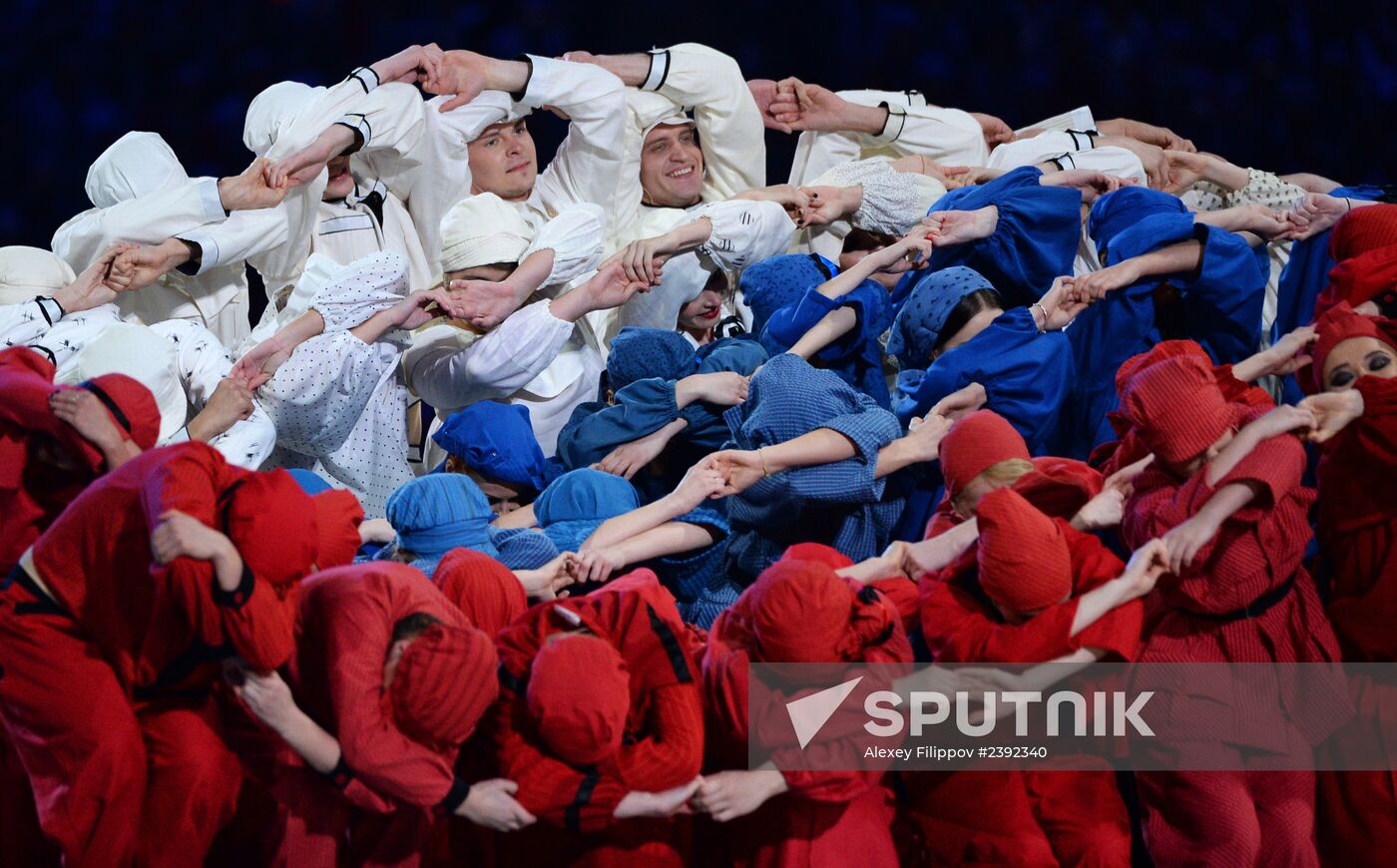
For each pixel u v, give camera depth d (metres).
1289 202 15.11
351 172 13.98
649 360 11.31
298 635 7.78
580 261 12.69
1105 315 11.66
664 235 12.73
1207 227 11.39
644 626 7.90
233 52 23.86
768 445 10.18
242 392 11.06
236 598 7.18
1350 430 9.04
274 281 13.79
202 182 12.52
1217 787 8.56
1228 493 8.27
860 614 7.89
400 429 12.71
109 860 7.89
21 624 7.77
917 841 8.69
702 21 24.44
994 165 15.49
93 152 23.67
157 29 23.66
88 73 23.58
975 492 9.10
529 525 10.52
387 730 7.41
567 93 14.12
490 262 12.23
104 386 8.57
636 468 10.89
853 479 9.88
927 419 10.47
